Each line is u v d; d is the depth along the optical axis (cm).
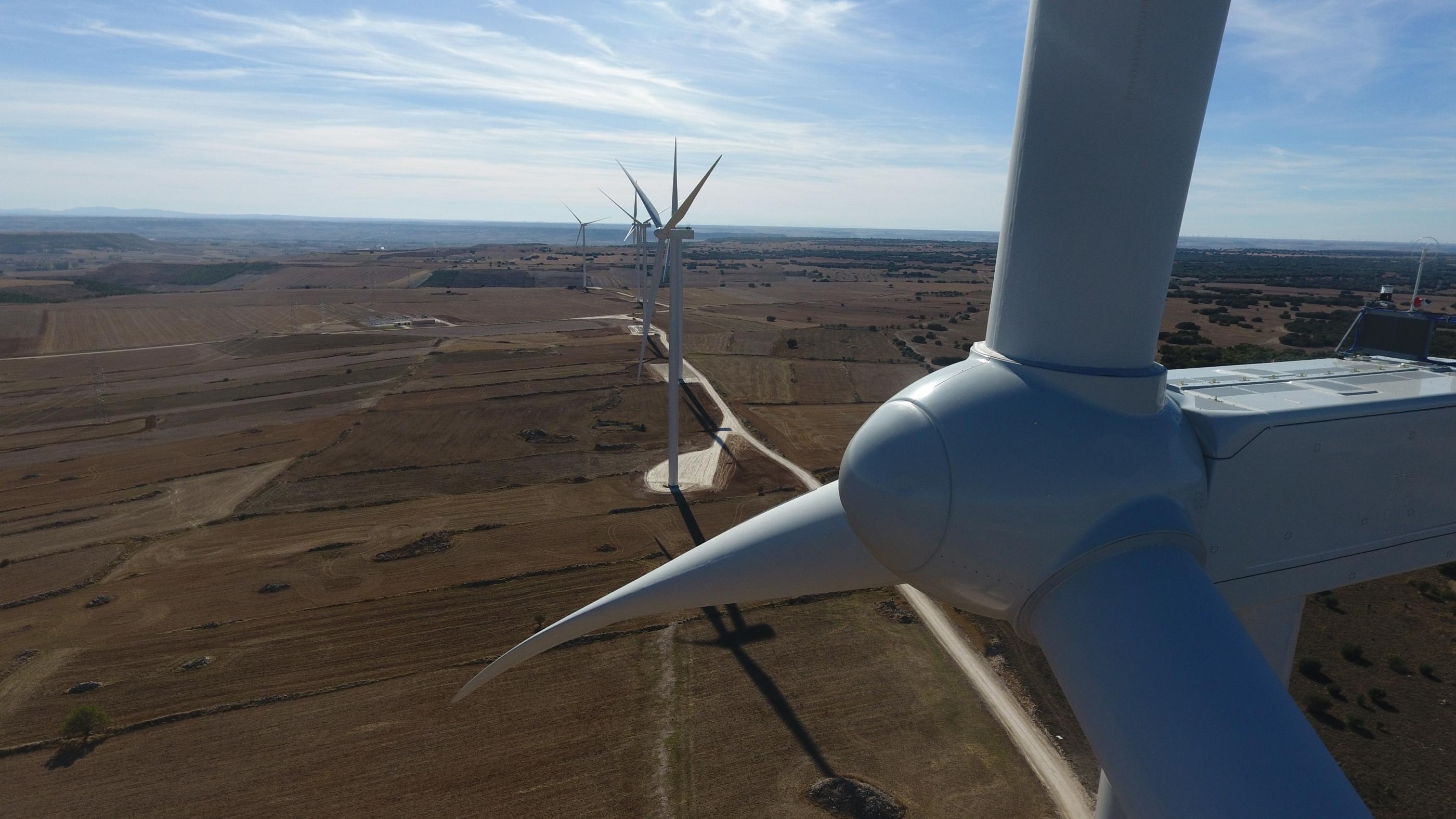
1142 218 494
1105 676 450
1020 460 492
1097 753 446
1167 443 533
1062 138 492
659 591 667
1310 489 695
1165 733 415
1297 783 385
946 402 518
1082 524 491
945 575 524
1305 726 411
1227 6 475
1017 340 536
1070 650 477
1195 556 525
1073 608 484
